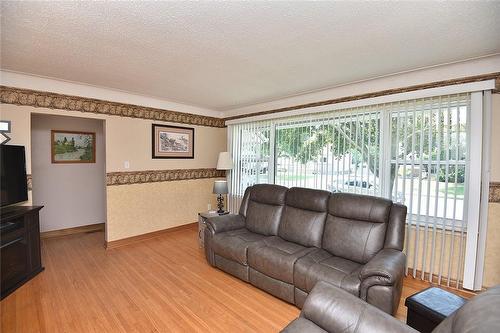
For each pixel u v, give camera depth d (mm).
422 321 1524
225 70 2734
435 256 2641
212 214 3689
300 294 2164
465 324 849
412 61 2426
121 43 2096
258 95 3801
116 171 3705
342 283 1903
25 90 2938
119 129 3721
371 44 2088
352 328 1217
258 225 3088
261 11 1631
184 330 1926
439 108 2572
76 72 2828
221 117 5180
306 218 2730
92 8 1601
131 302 2279
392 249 2150
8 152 2631
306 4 1555
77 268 2955
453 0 1489
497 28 1806
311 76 2906
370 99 2992
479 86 2328
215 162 5105
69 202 4180
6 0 1507
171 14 1671
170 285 2592
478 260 2418
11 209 2666
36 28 1850
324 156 3469
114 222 3691
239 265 2668
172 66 2625
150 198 4113
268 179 4223
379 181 2963
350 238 2355
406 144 2775
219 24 1795
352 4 1548
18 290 2445
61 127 4051
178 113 4445
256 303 2295
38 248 2809
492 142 2361
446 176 2543
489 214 2383
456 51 2195
